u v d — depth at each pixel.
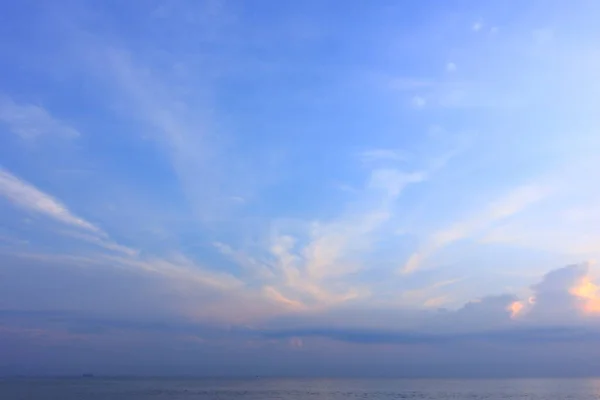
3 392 186.38
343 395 195.75
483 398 180.50
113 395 175.88
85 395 173.62
